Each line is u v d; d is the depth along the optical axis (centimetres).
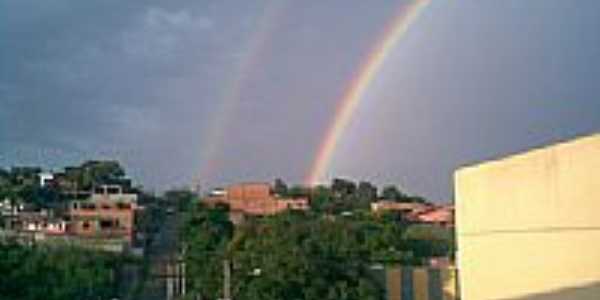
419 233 10512
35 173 15912
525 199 1995
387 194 14625
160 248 12588
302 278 6569
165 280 10056
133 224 13238
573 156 1836
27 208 14075
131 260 10856
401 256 8156
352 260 7094
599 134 1775
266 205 14488
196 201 14962
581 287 1814
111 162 16600
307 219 7956
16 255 6956
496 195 2103
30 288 6881
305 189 14912
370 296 6788
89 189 15650
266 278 6588
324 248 6819
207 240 9275
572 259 1844
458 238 2247
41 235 11994
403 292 7356
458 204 2252
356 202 14425
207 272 7600
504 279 2069
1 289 6519
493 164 2109
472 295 2188
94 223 12950
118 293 9594
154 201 16162
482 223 2155
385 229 8912
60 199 15175
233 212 13400
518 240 2022
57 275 7631
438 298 7381
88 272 8344
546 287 1923
